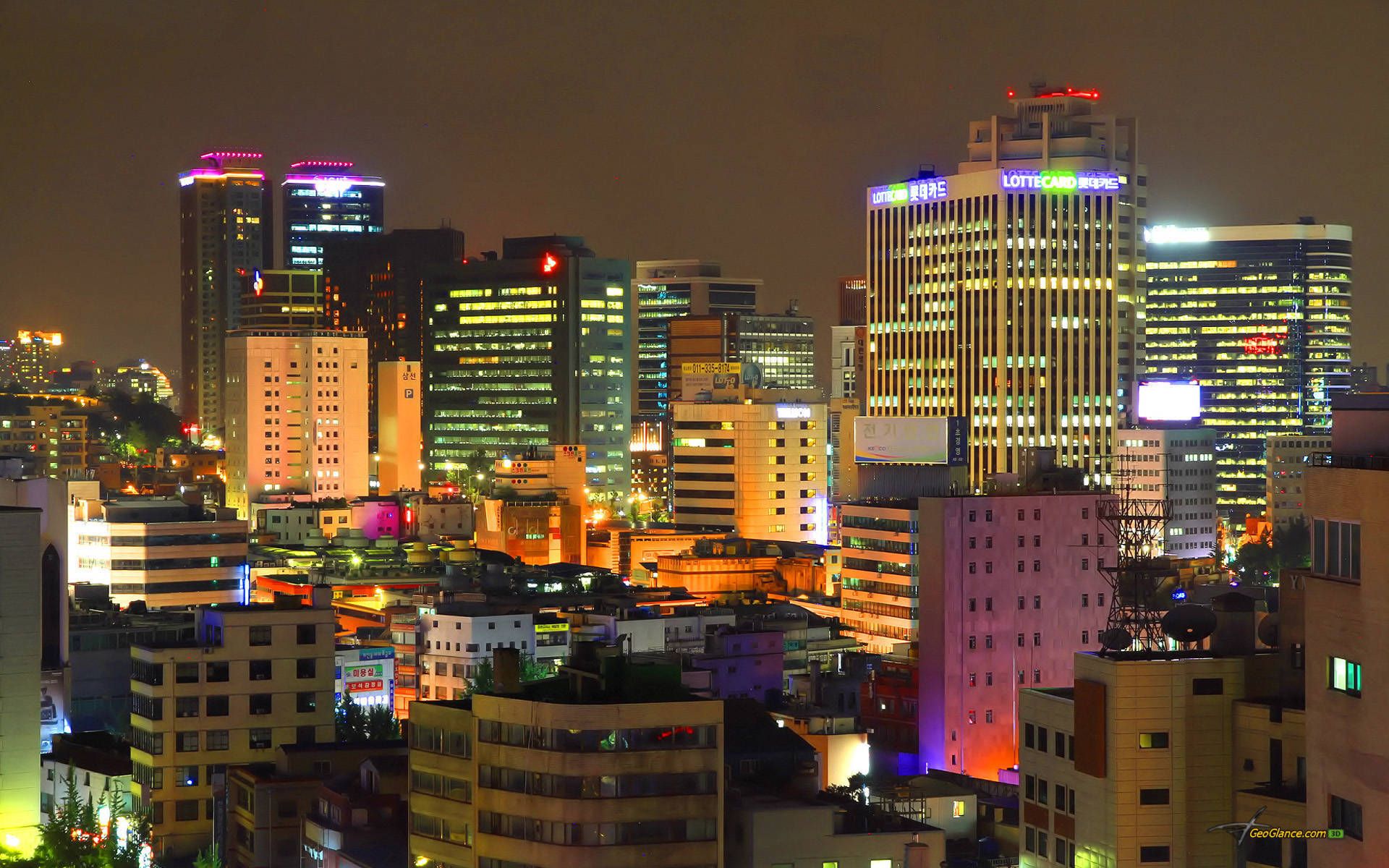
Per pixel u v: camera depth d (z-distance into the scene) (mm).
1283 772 192125
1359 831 142125
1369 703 140250
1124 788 196750
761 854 197500
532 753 188125
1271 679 198375
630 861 186875
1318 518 148250
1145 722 197125
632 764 187625
